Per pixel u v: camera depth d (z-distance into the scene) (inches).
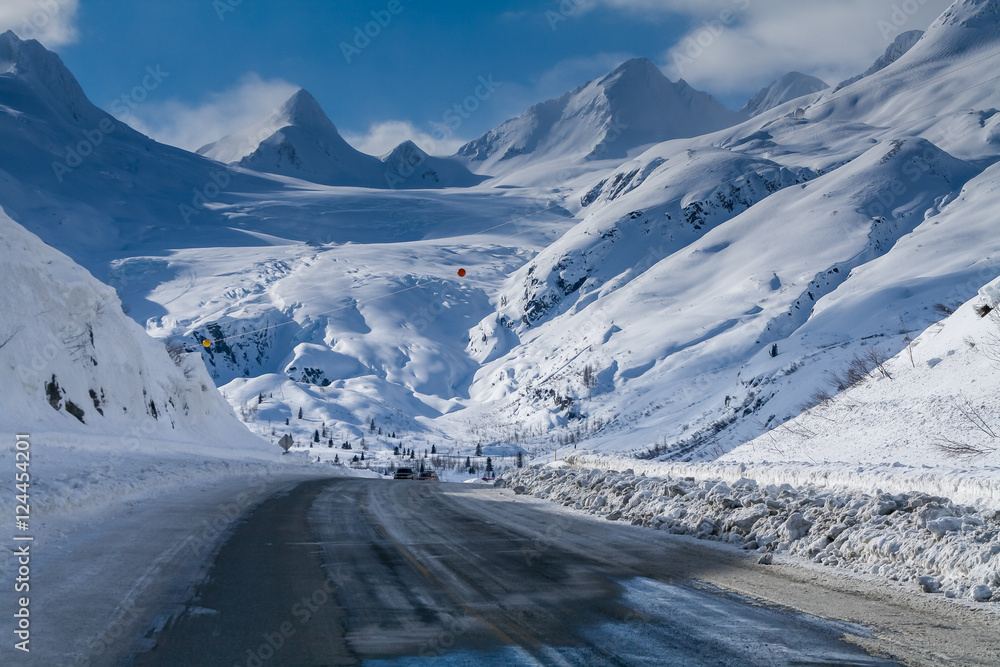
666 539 469.4
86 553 365.4
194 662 206.8
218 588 303.7
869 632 237.6
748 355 6732.3
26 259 1202.0
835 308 4601.4
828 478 595.8
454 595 296.8
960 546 314.3
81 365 1240.2
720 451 1900.8
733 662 205.8
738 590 306.0
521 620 255.4
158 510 572.1
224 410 2196.1
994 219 6338.6
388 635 236.2
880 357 1550.2
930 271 5502.0
